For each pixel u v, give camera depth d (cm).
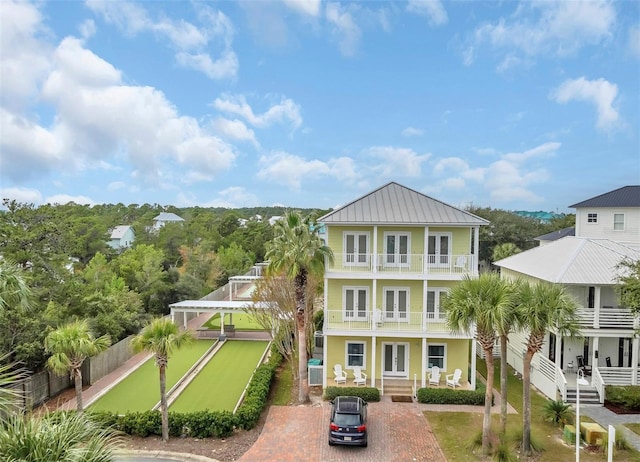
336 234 2350
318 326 2995
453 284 2292
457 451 1559
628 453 1536
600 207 3400
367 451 1566
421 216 2256
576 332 1514
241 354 2969
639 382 2088
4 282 1161
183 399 2123
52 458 708
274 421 1823
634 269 1873
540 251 2792
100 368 2442
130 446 1587
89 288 2831
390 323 2284
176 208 15450
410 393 2155
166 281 4250
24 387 1952
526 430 1529
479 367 2636
